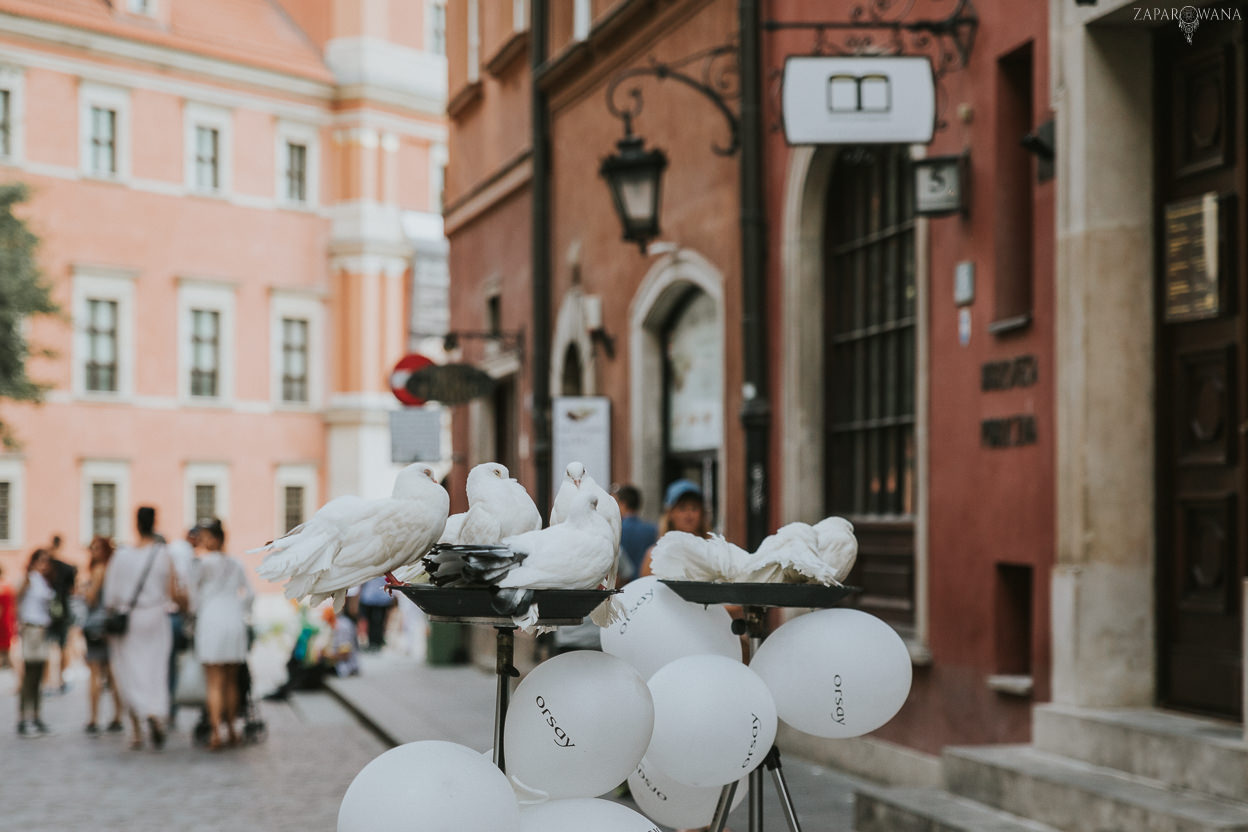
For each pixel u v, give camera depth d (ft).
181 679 42.14
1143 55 22.77
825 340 34.40
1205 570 21.44
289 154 143.02
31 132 125.39
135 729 41.55
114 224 130.62
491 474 10.99
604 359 48.47
